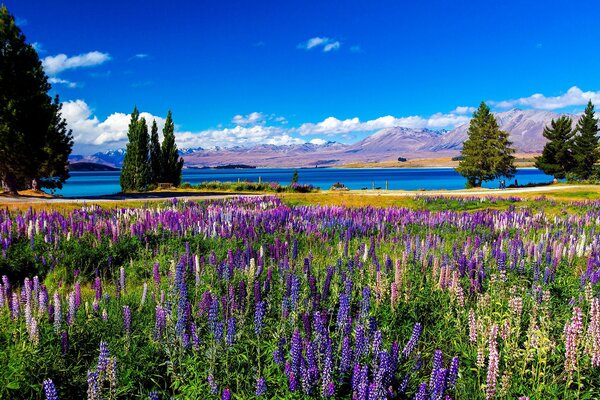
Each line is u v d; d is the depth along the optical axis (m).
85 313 7.89
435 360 5.38
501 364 6.70
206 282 10.09
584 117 77.19
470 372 6.52
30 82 38.34
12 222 16.47
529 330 6.62
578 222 21.31
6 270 12.29
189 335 6.78
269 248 13.20
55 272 12.30
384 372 5.38
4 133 35.84
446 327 8.05
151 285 11.01
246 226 16.75
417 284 10.09
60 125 46.47
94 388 5.31
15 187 39.56
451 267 10.43
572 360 5.96
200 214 19.34
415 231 19.23
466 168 77.75
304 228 17.75
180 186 65.19
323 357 5.90
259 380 5.55
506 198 37.06
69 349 6.71
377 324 7.86
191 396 5.77
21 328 6.81
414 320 8.20
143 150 60.09
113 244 14.34
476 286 9.38
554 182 77.75
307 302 8.23
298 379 5.62
